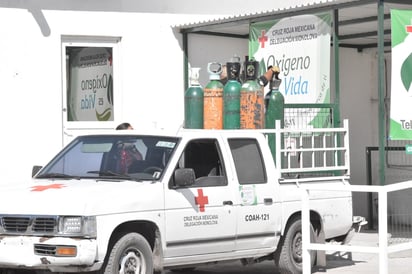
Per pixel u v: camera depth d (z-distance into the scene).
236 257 11.01
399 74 13.66
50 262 9.22
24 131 15.42
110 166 10.70
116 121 16.52
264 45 15.69
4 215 9.53
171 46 17.02
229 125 13.34
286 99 15.33
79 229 9.19
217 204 10.66
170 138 10.76
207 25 16.55
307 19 14.86
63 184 10.22
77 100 16.12
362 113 19.34
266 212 11.34
